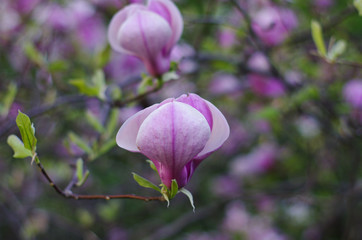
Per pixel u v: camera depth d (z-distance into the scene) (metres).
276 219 1.72
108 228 1.76
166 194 0.60
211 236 1.76
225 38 1.31
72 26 1.42
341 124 1.13
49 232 1.79
